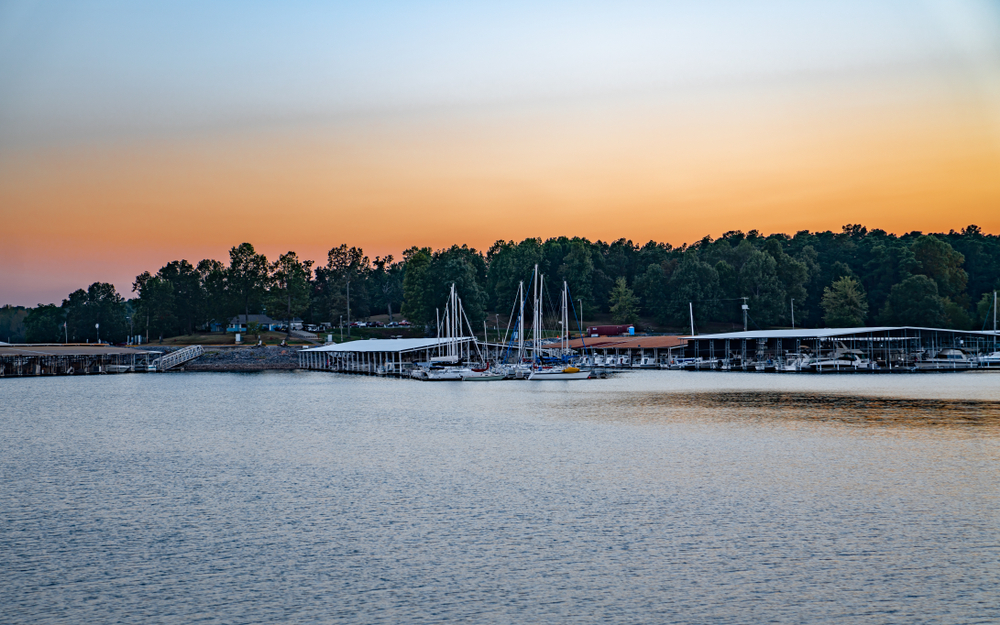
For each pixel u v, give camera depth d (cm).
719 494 4203
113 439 6488
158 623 2633
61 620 2659
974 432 6356
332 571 3088
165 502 4147
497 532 3556
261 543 3431
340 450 5778
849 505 3950
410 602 2789
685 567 3094
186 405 9581
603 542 3400
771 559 3169
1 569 3127
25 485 4588
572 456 5378
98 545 3416
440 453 5581
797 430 6538
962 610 2680
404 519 3775
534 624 2606
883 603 2741
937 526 3575
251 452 5738
